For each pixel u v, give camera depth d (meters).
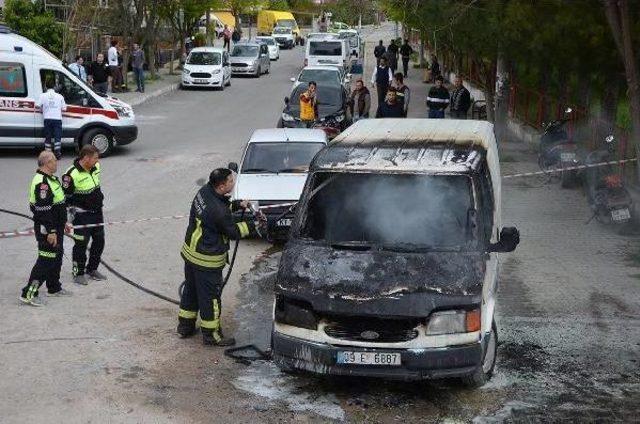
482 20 17.02
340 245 7.66
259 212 10.13
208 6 41.81
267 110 29.55
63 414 6.90
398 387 7.55
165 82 37.31
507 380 7.63
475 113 26.53
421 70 43.03
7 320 9.08
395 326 6.99
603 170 13.67
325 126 20.67
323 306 7.05
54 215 9.57
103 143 19.95
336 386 7.57
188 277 8.50
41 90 19.41
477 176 8.05
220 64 36.47
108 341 8.54
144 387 7.46
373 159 8.34
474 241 7.64
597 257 11.64
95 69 28.09
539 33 14.59
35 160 19.39
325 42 40.09
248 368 7.94
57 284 9.91
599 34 13.78
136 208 14.70
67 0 31.52
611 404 7.14
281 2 81.12
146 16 37.84
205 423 6.80
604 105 15.92
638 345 8.43
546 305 9.66
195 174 17.91
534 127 21.89
